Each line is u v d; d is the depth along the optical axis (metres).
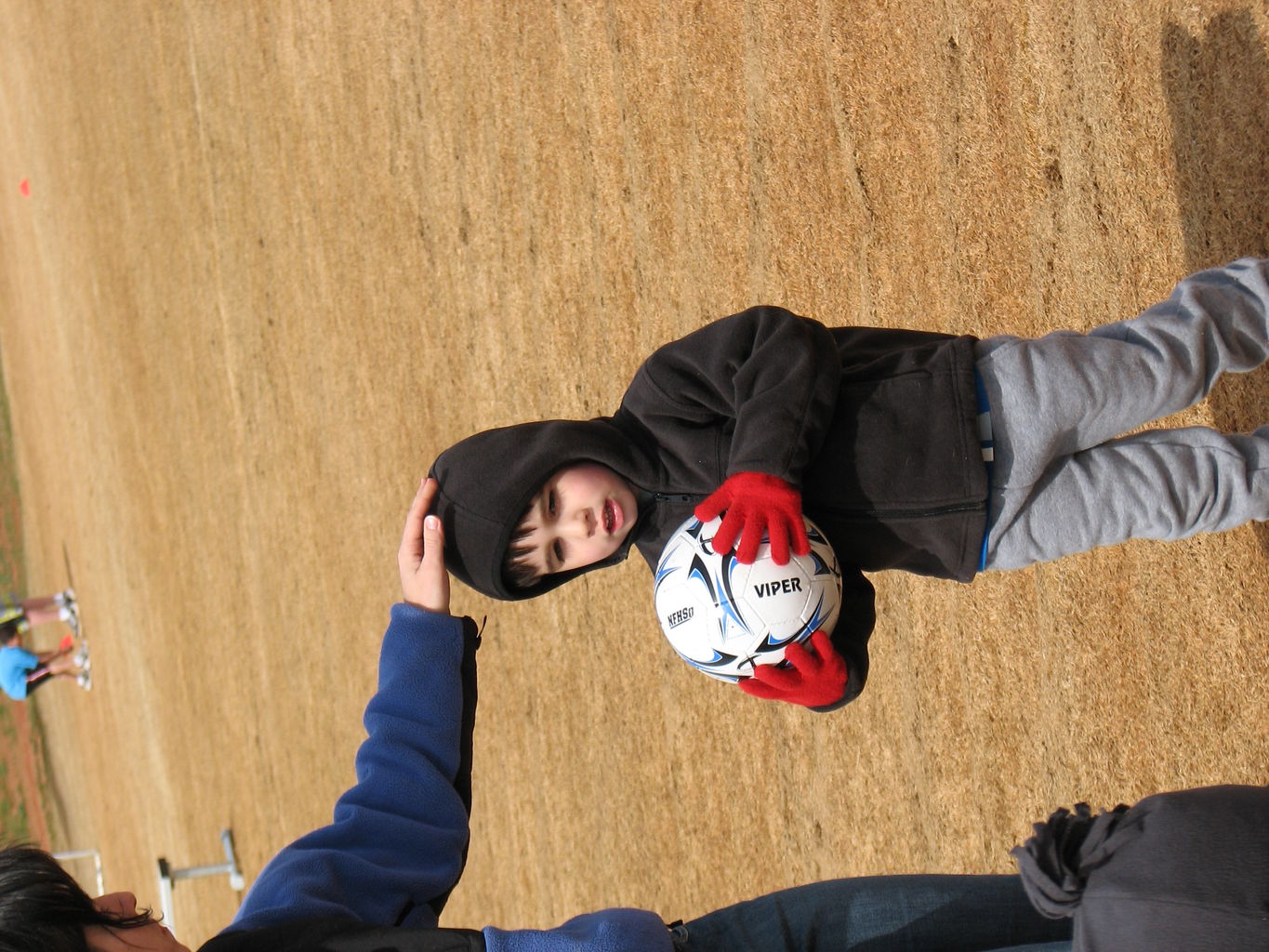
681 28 4.37
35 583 15.85
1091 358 2.07
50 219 12.84
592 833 4.91
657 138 4.51
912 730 3.61
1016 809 3.30
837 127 3.77
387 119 6.18
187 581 9.13
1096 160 3.04
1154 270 2.93
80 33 11.19
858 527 2.17
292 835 7.34
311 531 7.02
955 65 3.39
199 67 8.40
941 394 2.07
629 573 4.62
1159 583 2.94
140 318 9.93
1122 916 1.48
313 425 6.98
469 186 5.57
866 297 3.70
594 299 4.86
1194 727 2.88
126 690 11.11
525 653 5.27
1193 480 2.15
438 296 5.81
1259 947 1.38
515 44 5.23
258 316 7.68
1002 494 2.09
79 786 13.81
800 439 2.02
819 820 3.91
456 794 2.12
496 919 5.55
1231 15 2.71
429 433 5.90
